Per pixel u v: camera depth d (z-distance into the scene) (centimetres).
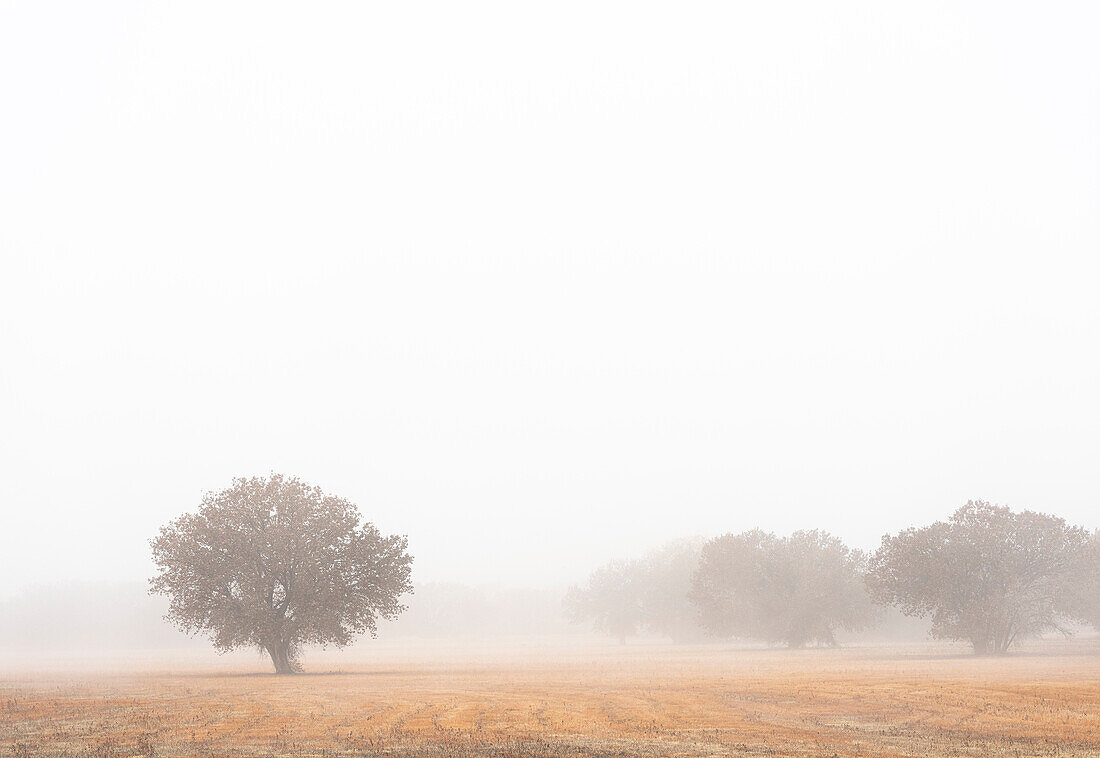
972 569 6556
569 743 2252
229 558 5506
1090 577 6619
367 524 5825
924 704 3095
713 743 2258
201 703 3331
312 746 2212
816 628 8125
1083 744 2209
